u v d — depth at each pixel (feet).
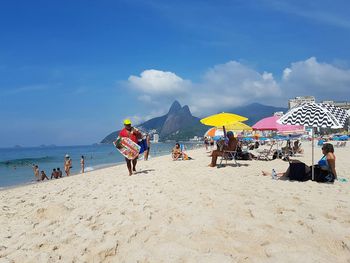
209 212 16.05
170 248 11.59
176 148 60.90
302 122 23.98
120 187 27.68
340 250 10.93
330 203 17.54
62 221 16.57
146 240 12.65
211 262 10.24
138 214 16.65
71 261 11.08
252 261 10.21
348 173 31.76
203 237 12.55
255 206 16.93
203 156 69.10
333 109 25.02
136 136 37.63
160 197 21.17
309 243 11.57
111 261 11.01
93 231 14.23
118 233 13.65
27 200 26.12
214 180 28.43
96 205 20.24
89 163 111.75
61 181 42.86
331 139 168.76
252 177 29.73
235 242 11.91
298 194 20.42
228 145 41.22
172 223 14.71
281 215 15.05
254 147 85.25
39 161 144.97
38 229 15.42
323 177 25.58
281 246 11.21
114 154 198.49
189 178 30.63
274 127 44.50
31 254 11.91
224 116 40.78
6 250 12.68
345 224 13.58
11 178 71.97
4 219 18.80
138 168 48.19
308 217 14.66
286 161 47.47
